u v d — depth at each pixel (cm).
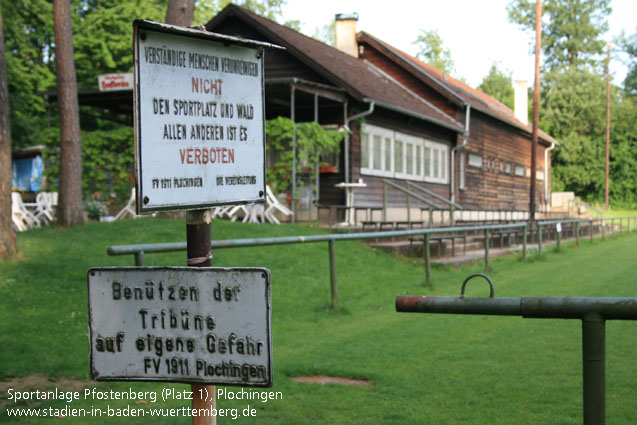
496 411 472
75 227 1465
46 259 1062
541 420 450
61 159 1526
